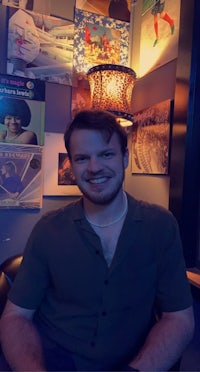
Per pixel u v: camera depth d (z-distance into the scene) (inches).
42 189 67.9
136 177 71.7
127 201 37.7
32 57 65.5
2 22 63.2
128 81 59.2
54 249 35.3
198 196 55.6
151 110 64.9
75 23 69.0
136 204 37.7
